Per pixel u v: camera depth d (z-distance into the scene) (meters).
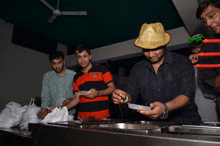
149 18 4.25
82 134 0.57
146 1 3.56
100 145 0.52
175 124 0.72
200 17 0.97
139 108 0.75
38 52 5.19
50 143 0.68
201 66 0.53
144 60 1.36
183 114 1.11
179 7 2.87
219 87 1.00
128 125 0.82
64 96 2.01
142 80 1.31
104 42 5.89
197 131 0.57
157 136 0.42
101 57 5.71
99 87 1.69
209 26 0.95
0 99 4.05
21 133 0.95
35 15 4.14
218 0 0.86
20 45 4.66
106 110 1.59
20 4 3.70
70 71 2.10
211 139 0.38
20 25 4.64
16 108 1.43
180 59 1.17
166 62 1.19
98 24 4.61
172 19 4.23
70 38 5.57
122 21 4.43
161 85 1.22
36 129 0.75
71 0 3.62
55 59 1.95
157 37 1.13
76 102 1.64
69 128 0.62
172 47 4.65
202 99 1.60
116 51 5.45
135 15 4.13
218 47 1.08
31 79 4.86
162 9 3.83
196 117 1.09
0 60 4.14
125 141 0.47
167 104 0.82
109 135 0.50
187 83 1.05
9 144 0.99
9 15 4.12
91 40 5.72
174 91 1.17
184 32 4.38
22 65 4.67
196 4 2.66
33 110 1.42
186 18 3.11
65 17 4.22
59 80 2.04
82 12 3.59
